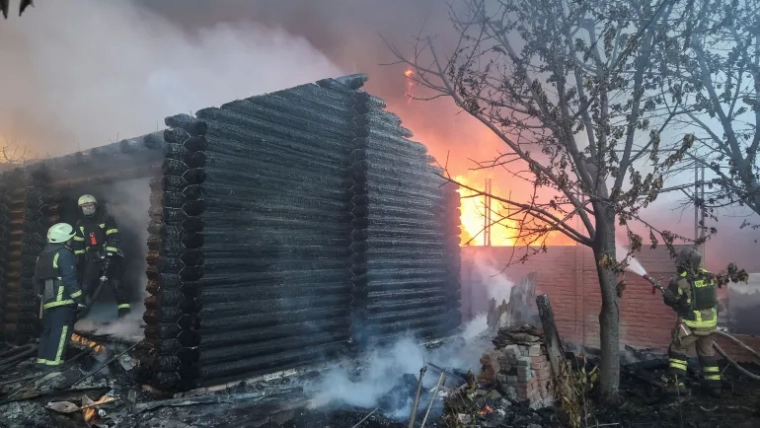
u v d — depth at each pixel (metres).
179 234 5.85
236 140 6.44
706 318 5.81
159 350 5.62
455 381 6.23
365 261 7.74
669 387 5.80
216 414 5.17
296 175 7.11
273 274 6.66
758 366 6.96
